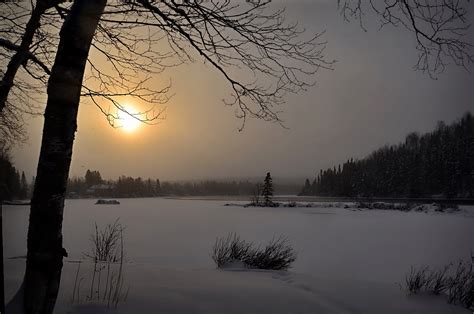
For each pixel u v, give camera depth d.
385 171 109.94
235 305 4.30
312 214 50.25
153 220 37.78
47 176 2.76
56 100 2.79
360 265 13.40
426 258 15.22
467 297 5.91
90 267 6.00
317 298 4.96
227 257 8.38
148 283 5.04
